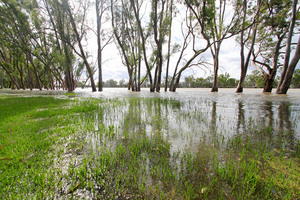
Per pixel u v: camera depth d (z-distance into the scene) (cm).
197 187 138
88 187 137
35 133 267
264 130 291
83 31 1844
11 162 172
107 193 130
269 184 140
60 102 732
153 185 140
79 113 453
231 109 514
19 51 2077
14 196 125
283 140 242
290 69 1127
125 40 1864
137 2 1501
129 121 361
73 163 175
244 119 377
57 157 188
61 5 1520
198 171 161
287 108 528
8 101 783
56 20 1725
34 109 527
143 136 262
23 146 209
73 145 222
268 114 432
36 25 1669
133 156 190
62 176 152
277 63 1449
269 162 177
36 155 191
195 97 970
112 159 177
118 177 150
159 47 1519
